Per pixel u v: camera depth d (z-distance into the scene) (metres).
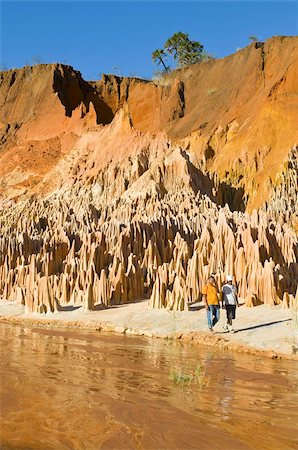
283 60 43.75
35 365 8.84
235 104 45.09
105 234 23.92
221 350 12.17
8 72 73.31
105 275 19.22
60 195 42.50
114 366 9.37
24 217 36.47
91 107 55.09
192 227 24.11
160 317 16.27
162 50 70.75
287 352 11.30
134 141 43.91
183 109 53.97
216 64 54.56
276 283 16.22
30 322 18.12
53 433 5.21
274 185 32.31
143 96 59.34
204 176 35.38
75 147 50.59
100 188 39.62
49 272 21.97
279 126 36.75
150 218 25.86
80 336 14.16
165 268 18.36
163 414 6.15
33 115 65.50
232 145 39.72
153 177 34.94
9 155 58.78
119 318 16.81
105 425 5.58
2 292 23.25
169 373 8.93
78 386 7.34
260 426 5.95
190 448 5.08
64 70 69.31
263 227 18.42
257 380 8.63
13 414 5.75
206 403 6.88
